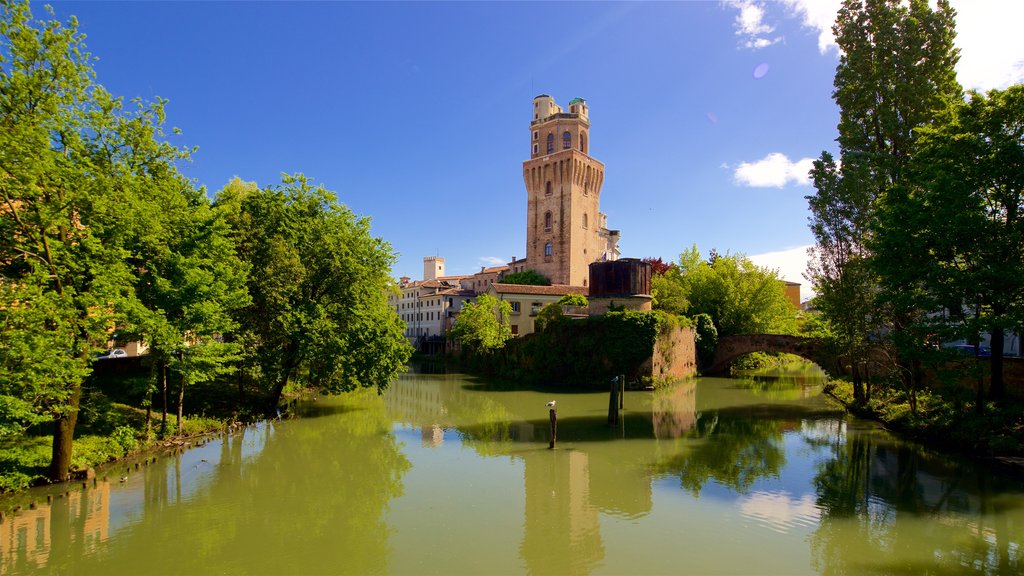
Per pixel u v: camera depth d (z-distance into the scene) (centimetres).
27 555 1140
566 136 8650
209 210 2155
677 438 2280
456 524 1321
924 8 2820
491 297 6112
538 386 4334
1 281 1374
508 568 1081
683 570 1069
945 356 1934
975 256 1853
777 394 3772
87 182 1415
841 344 2873
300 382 3519
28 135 1238
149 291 1828
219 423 2381
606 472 1759
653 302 5203
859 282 2600
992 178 1814
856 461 1880
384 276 3084
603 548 1171
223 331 2073
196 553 1155
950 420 2080
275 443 2192
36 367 1273
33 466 1517
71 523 1314
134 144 1670
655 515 1373
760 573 1055
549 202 8512
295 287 2541
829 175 2825
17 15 1273
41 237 1361
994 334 2003
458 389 4172
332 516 1378
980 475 1706
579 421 2709
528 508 1427
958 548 1175
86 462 1645
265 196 2780
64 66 1324
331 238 2709
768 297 5744
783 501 1470
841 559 1116
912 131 2731
